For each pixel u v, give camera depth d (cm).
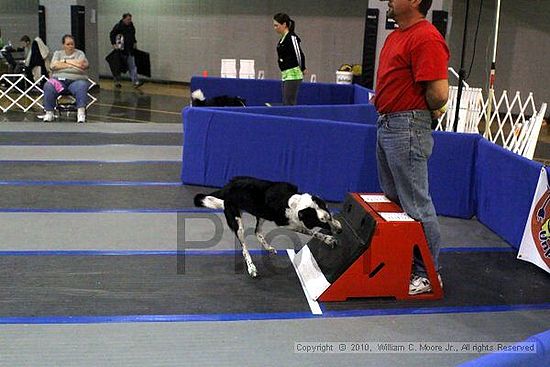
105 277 390
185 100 1373
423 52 340
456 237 495
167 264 415
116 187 608
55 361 289
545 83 1191
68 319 331
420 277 377
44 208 532
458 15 1207
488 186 514
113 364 289
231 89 1045
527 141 758
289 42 886
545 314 360
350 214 405
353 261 361
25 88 1291
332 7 1463
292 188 391
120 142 844
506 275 419
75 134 891
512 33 1209
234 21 1598
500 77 1240
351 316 348
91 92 1440
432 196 550
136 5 1700
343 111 717
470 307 366
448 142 536
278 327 332
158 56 1711
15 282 377
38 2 1513
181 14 1653
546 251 414
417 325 340
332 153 568
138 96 1410
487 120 707
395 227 359
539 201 426
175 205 553
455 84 1227
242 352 304
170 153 781
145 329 324
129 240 459
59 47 1473
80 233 471
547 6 1161
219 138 602
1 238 454
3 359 289
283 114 678
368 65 1127
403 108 358
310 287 376
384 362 300
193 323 333
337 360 300
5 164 691
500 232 495
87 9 1448
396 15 352
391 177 396
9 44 1456
